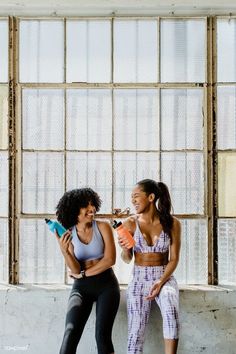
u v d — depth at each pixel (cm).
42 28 319
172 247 283
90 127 319
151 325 304
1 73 318
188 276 317
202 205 318
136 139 319
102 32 319
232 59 317
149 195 283
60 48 319
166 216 284
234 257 315
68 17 317
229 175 315
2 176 317
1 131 317
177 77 318
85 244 282
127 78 319
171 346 265
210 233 313
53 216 317
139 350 278
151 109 320
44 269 319
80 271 279
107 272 280
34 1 309
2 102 317
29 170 319
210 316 302
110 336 270
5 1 308
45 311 304
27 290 304
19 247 317
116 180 319
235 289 303
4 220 316
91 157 319
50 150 319
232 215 315
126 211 311
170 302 269
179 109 319
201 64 318
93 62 319
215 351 302
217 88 316
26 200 319
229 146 316
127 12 317
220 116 316
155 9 315
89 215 279
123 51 319
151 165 319
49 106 319
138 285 282
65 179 319
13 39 316
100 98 319
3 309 304
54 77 319
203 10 314
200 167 318
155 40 318
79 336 264
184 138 319
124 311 303
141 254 284
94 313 305
